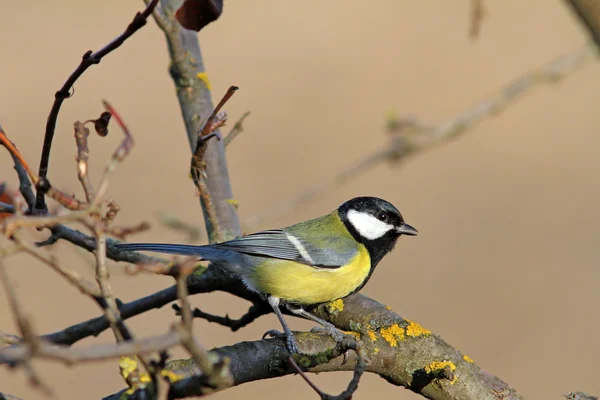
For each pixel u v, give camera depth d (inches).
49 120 235.5
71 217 170.1
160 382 182.9
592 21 165.3
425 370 294.0
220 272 374.0
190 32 398.0
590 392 511.5
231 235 383.6
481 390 290.0
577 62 328.8
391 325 310.7
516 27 860.6
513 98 331.9
